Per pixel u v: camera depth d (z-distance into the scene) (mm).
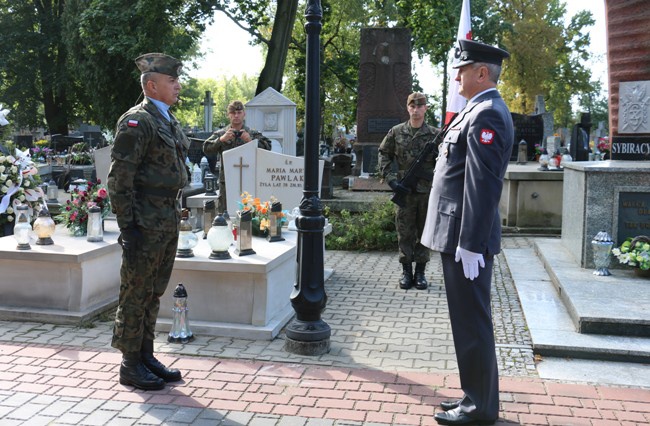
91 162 17047
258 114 14789
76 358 5035
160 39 24078
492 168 3588
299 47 32406
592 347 5031
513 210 11180
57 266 5992
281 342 5508
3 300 6125
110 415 4020
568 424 3930
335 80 35531
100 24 23531
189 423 3922
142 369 4480
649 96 7211
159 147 4301
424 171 7191
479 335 3834
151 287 4398
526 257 8852
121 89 29297
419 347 5391
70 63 33656
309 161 5215
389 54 14508
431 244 3947
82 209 6789
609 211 7074
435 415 3947
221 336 5625
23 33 36594
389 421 3965
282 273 6223
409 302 6852
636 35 7211
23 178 8383
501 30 39219
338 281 7836
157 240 4336
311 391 4430
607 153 20234
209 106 28359
